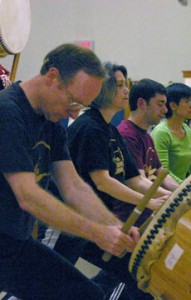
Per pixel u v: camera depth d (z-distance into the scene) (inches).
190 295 70.1
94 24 259.0
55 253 82.1
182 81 253.8
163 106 115.0
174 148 135.3
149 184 107.0
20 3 141.3
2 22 132.6
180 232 70.9
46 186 83.8
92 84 72.6
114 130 105.7
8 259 78.4
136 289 100.4
